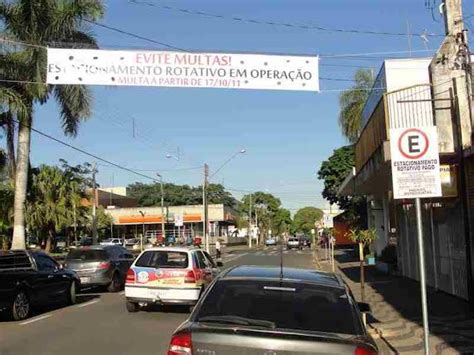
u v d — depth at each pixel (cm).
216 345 491
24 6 2511
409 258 2408
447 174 1552
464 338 1088
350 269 3281
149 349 1056
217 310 540
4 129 2645
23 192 2536
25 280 1487
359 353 484
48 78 1471
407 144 880
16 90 2528
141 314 1556
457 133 1420
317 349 481
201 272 1606
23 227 2541
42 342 1131
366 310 679
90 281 2198
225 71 1463
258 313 531
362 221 4619
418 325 1251
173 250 1608
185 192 12031
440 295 1739
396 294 1870
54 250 5450
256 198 12106
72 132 2744
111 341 1141
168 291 1550
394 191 877
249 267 642
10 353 1023
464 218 1381
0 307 1384
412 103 1688
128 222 8881
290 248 7338
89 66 1473
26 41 2511
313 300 544
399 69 2312
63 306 1755
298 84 1469
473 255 1429
